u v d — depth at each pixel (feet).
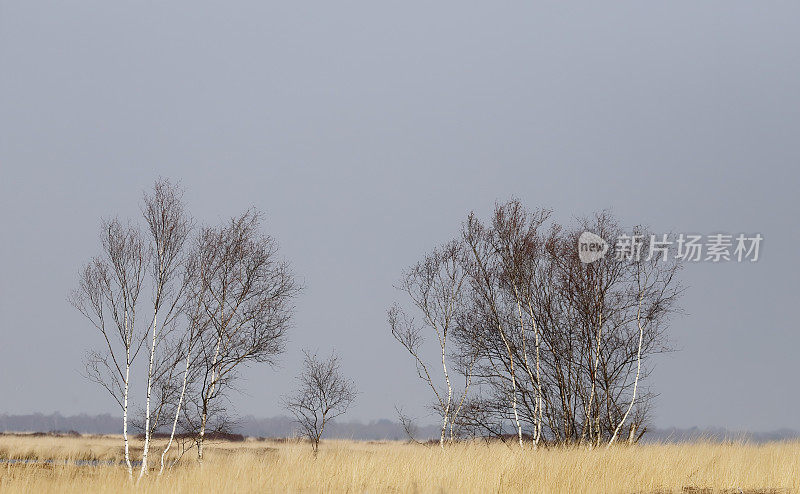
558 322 250.98
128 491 138.72
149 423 187.52
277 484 147.02
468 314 267.80
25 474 151.33
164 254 197.67
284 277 230.07
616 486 142.92
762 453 168.45
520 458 165.68
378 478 152.35
